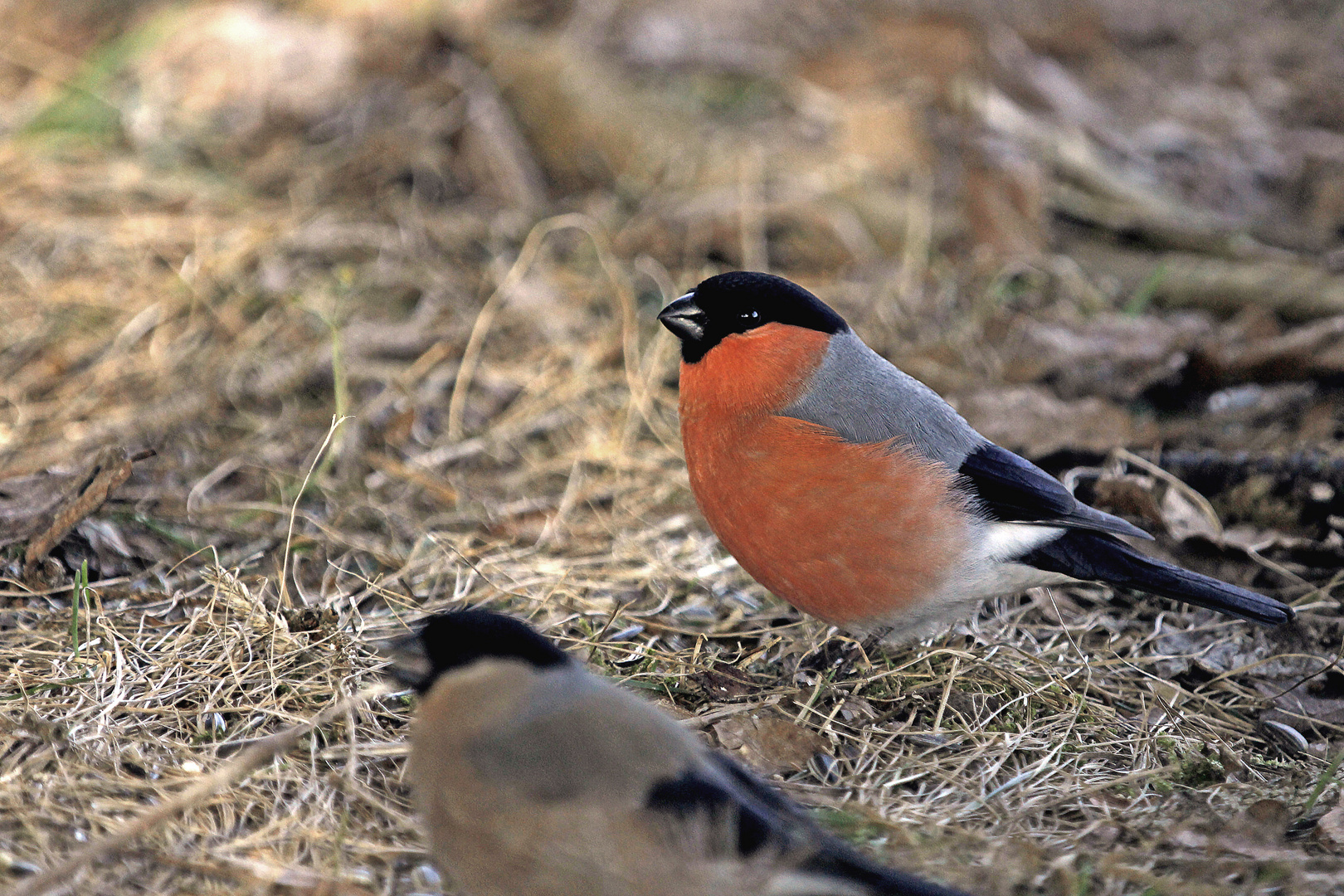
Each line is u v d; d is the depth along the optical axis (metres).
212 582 8.67
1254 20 21.06
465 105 15.77
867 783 7.29
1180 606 9.59
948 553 8.29
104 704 7.46
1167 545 10.22
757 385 8.27
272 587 9.15
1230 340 12.41
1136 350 12.47
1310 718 8.23
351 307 12.99
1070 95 17.86
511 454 11.35
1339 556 9.91
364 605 9.09
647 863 5.31
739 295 8.33
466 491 10.77
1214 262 14.05
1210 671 8.70
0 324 12.35
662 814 5.30
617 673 8.42
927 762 7.52
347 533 9.99
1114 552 8.48
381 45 16.69
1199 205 15.86
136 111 15.77
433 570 9.52
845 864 5.25
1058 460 11.12
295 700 7.71
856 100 17.08
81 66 16.66
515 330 12.92
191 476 10.55
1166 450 11.21
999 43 18.36
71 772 6.80
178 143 15.45
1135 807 7.13
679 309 8.49
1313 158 16.70
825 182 15.17
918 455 8.24
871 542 8.25
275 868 6.23
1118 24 20.27
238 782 6.91
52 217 13.92
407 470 10.91
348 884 6.11
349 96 16.19
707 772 5.46
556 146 15.69
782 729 7.63
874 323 13.28
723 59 17.86
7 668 7.88
